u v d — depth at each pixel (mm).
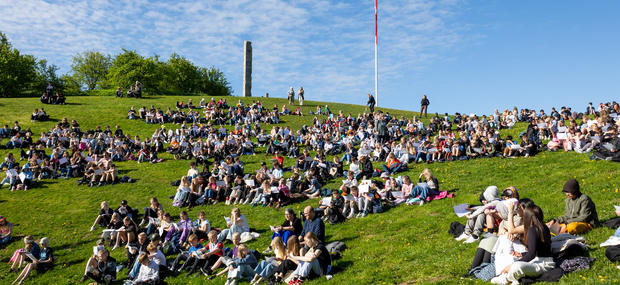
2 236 15711
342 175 21891
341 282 9281
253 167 25781
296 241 10383
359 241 12352
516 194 9258
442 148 22469
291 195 18391
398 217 14117
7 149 28156
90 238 15945
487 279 7781
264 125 39062
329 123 36062
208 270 11664
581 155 18234
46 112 38969
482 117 34156
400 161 21594
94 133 32000
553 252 7840
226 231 14398
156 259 11805
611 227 8891
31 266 12953
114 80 79562
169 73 93562
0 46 73188
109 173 23062
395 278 9000
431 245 10672
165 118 38719
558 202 12164
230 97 55969
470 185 16703
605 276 6805
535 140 21453
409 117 45188
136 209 18125
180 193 19312
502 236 8062
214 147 28406
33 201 20234
